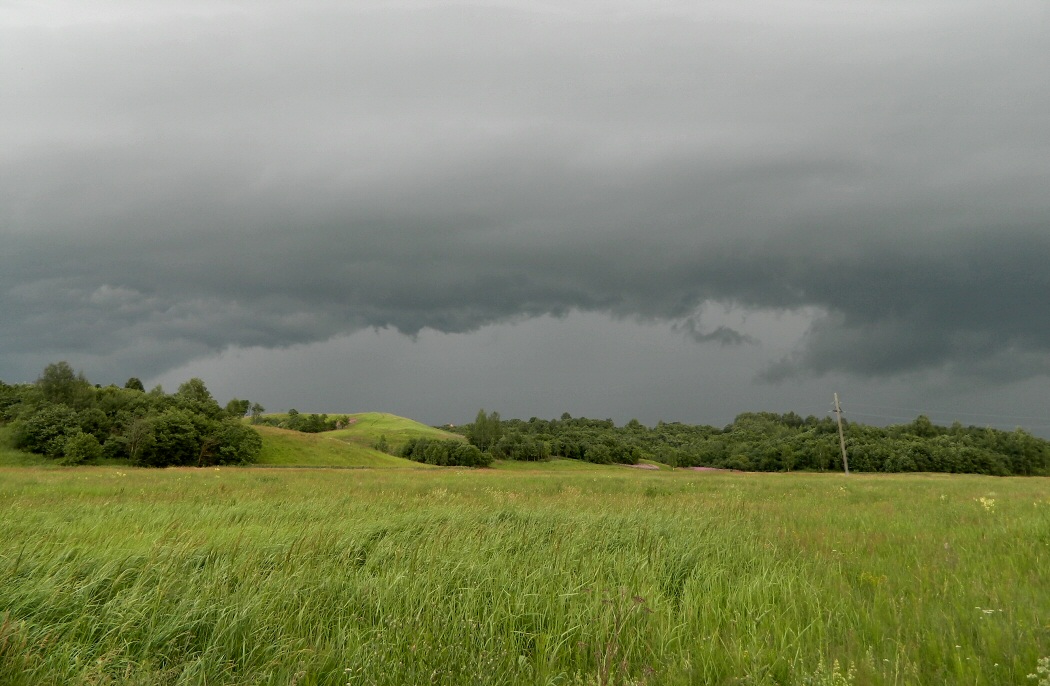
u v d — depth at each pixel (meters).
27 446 89.94
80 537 8.71
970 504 20.55
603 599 6.18
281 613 5.91
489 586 7.01
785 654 5.37
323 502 17.77
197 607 5.64
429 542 8.97
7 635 4.59
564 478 44.34
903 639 5.71
